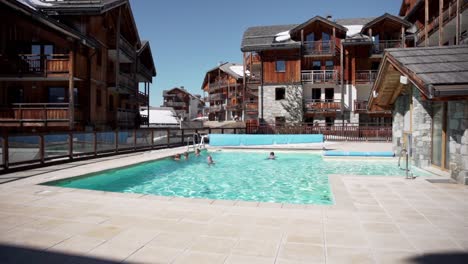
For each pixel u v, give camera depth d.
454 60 8.55
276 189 9.81
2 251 3.75
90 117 21.14
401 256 3.61
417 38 29.47
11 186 7.36
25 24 15.15
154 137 18.16
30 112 18.91
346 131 25.72
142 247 3.87
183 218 4.97
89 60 21.12
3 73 19.02
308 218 4.98
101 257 3.59
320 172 12.52
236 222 4.78
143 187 10.16
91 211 5.34
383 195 6.53
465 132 7.46
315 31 33.03
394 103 14.38
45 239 4.11
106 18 23.88
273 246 3.90
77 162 11.91
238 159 16.44
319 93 33.88
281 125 29.41
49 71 19.14
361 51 32.56
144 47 32.75
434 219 4.95
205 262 3.47
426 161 10.50
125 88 26.77
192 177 11.91
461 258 3.55
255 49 32.53
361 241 4.05
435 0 26.11
